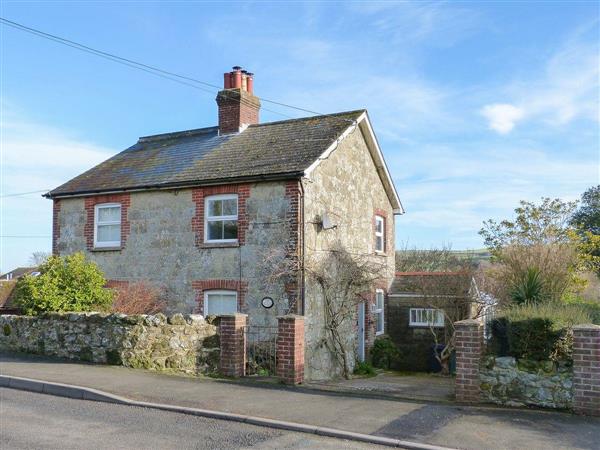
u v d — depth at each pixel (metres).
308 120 19.50
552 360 9.42
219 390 10.79
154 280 17.73
